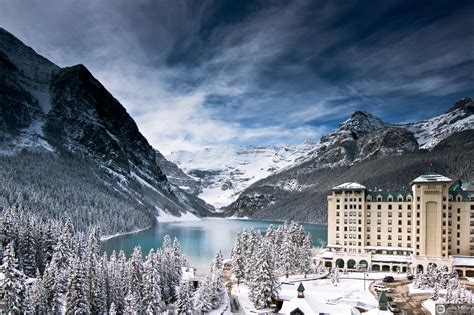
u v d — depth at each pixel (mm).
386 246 175000
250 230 178875
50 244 148875
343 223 179875
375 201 177250
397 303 120312
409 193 172625
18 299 94000
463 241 161250
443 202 158500
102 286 112000
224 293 130750
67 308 100375
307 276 157625
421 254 160500
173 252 150750
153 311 109812
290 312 104188
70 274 108062
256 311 114312
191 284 129125
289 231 189125
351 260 171875
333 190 182250
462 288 119312
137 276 123250
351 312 101375
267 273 120062
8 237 141375
